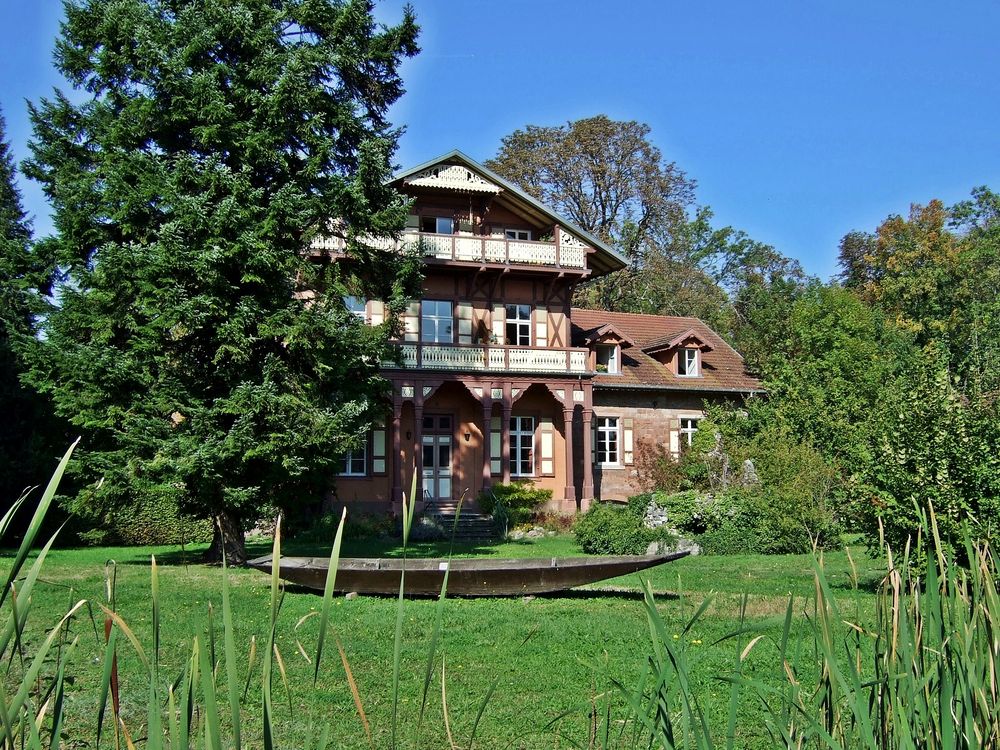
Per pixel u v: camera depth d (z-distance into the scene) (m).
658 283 48.50
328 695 8.12
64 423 25.52
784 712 3.03
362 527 26.97
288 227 18.03
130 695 7.77
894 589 3.14
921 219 44.28
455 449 30.80
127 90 18.20
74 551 22.42
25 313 25.94
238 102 18.20
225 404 17.36
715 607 12.91
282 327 17.72
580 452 33.22
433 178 29.58
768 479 24.50
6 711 2.07
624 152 46.56
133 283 17.08
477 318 30.84
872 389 30.17
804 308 35.19
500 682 8.66
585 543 23.56
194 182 17.45
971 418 12.76
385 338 19.86
